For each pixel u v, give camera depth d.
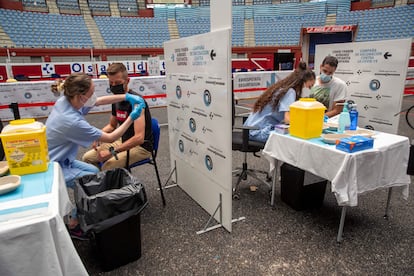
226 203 1.99
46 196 1.09
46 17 12.55
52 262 0.97
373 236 1.96
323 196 2.37
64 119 1.71
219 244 1.90
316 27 13.55
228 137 1.82
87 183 1.77
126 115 2.32
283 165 2.37
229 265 1.71
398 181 1.97
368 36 12.95
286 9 15.38
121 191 1.58
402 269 1.64
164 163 3.47
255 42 14.41
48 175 1.28
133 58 11.77
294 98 2.44
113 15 14.72
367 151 1.71
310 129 1.98
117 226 1.61
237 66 9.46
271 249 1.84
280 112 2.49
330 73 3.00
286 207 2.38
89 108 2.00
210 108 1.96
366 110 3.25
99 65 8.19
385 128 3.10
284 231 2.04
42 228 0.94
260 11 15.51
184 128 2.43
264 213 2.29
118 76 2.23
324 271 1.64
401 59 2.85
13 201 1.05
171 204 2.46
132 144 2.13
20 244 0.92
